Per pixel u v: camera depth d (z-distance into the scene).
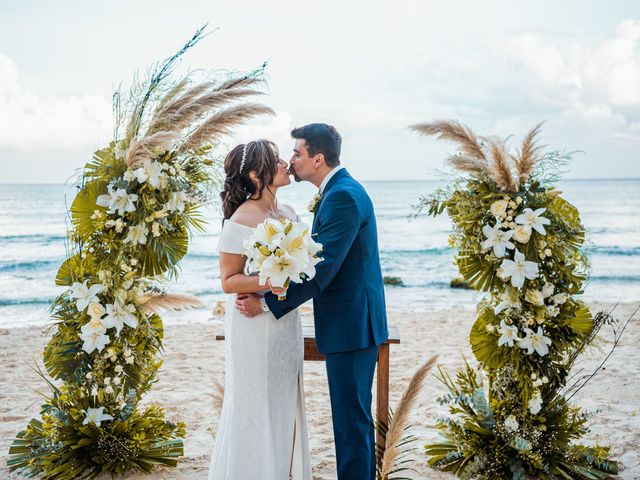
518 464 3.52
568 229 3.59
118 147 3.58
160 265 3.69
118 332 3.54
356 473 3.11
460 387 3.93
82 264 3.65
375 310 3.21
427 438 4.28
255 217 3.13
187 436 4.39
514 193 3.57
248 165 3.13
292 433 3.20
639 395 5.35
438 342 8.01
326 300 3.17
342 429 3.15
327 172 3.24
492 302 3.77
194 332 8.99
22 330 9.08
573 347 3.66
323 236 3.03
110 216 3.62
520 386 3.60
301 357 3.27
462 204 3.64
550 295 3.56
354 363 3.14
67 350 3.59
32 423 3.86
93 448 3.62
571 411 3.73
